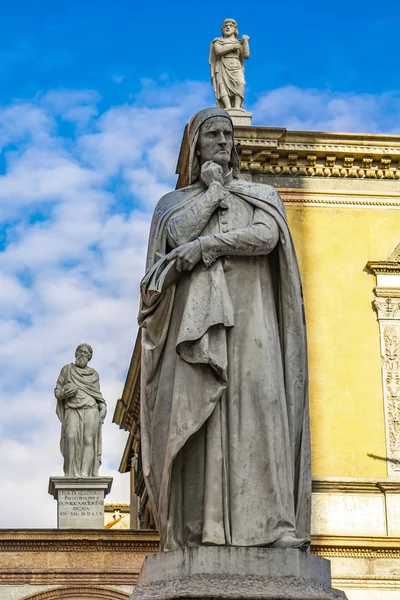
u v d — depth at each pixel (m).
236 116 30.97
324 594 5.56
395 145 31.12
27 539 27.69
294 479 6.15
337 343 29.81
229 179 6.54
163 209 6.46
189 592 5.47
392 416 29.25
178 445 5.91
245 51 31.25
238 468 5.95
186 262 6.12
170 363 6.21
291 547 5.80
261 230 6.22
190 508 5.98
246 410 6.03
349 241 30.75
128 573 27.70
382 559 27.86
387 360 29.70
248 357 6.11
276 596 5.47
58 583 27.53
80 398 30.02
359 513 28.28
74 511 29.12
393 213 31.06
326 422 29.09
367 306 30.20
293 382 6.25
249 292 6.24
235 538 5.84
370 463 28.83
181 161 25.17
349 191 31.12
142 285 6.18
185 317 6.04
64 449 29.77
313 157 31.02
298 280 6.36
